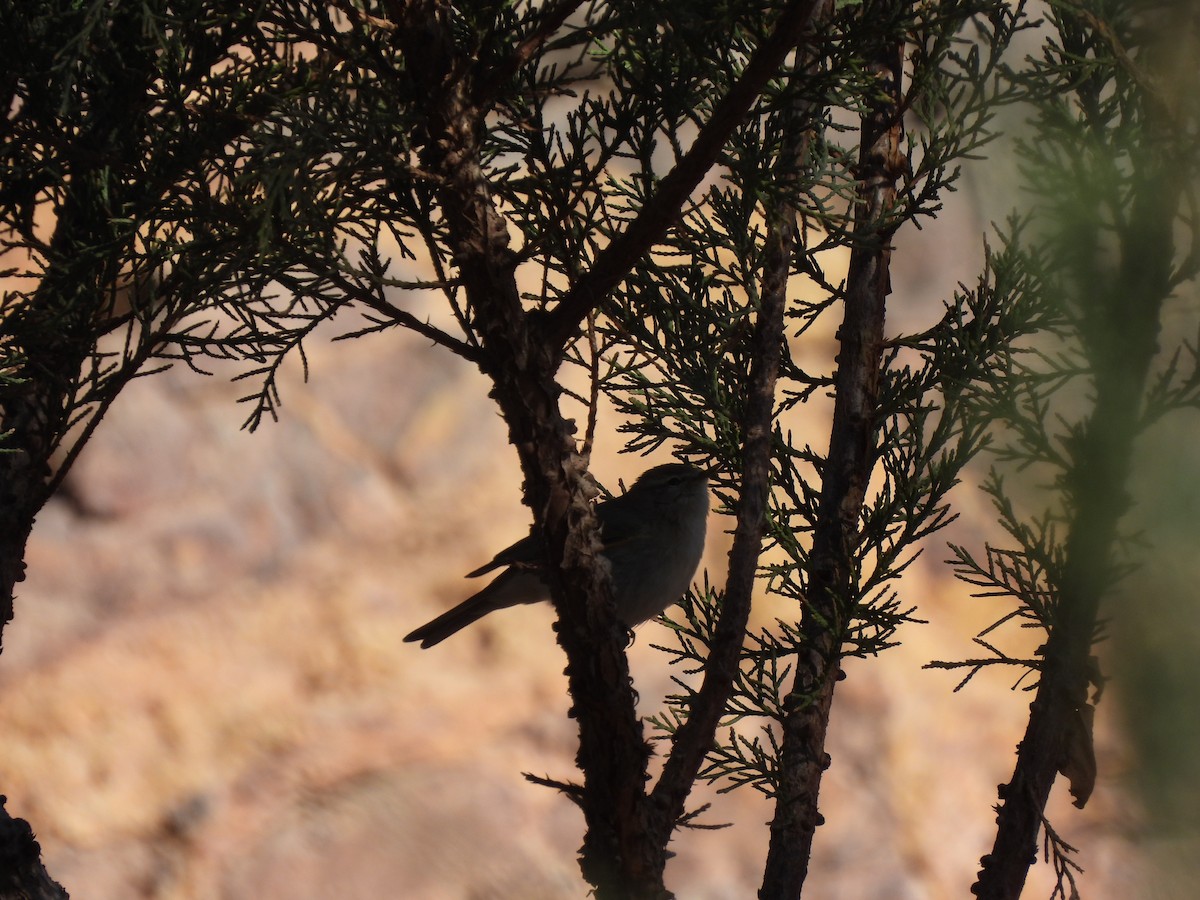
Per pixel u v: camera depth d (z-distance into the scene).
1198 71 6.04
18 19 7.18
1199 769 3.17
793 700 8.47
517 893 17.84
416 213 6.96
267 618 21.03
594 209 7.29
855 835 18.75
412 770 19.12
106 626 20.39
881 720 19.84
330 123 6.21
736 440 8.71
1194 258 6.73
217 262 7.36
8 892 7.11
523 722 20.05
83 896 17.19
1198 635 3.28
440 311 23.66
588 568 6.75
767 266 8.01
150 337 8.05
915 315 22.20
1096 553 7.32
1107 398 6.66
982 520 21.58
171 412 22.08
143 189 7.96
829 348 22.55
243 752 19.31
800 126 7.09
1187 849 3.12
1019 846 7.74
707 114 7.88
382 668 20.64
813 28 7.15
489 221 6.55
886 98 6.95
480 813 18.61
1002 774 19.81
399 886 17.69
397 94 6.55
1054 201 7.22
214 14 7.07
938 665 8.14
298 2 6.65
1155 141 7.12
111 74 7.50
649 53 7.10
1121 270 6.81
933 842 19.00
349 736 19.70
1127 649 3.32
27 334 7.84
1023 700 20.56
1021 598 7.95
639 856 7.02
